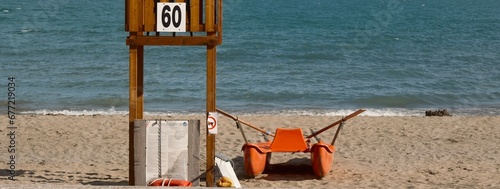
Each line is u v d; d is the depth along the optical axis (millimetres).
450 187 13117
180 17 11273
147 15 11328
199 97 29547
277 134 14148
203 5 11789
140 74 12227
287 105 28125
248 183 13688
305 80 35531
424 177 14312
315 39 60719
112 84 33562
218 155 13148
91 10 94000
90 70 38531
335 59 45781
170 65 40312
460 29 73625
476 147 18016
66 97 29219
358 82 35031
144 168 11391
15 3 103875
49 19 77812
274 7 110250
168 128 11367
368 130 20188
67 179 13938
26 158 16266
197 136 11375
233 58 45750
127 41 11391
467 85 34312
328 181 13867
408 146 18000
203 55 44625
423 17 91875
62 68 39312
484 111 27375
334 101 29156
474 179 14094
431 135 19578
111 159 16281
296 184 13578
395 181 13852
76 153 16891
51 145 17766
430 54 49438
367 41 59000
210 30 11242
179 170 11391
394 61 44938
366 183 13586
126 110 26297
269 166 15219
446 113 24594
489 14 99938
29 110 26062
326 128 14734
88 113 25203
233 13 94125
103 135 19062
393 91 31844
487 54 49594
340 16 92000
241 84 33719
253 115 24719
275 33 66438
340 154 16891
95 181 13750
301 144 14070
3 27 67375
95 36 60688
